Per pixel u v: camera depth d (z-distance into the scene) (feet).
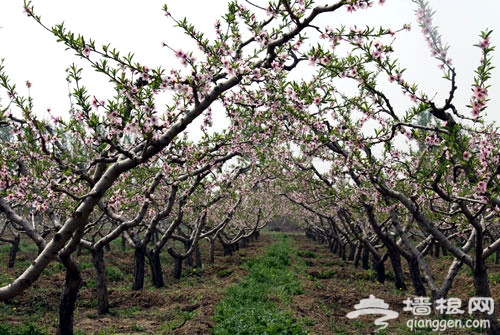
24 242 81.51
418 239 84.94
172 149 28.32
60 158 22.66
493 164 19.76
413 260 40.42
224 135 31.07
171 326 29.60
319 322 30.83
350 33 18.98
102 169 21.85
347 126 25.54
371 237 58.13
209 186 44.80
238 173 45.68
